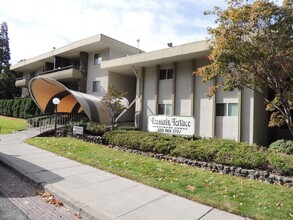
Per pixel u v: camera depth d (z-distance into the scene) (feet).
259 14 25.99
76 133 50.26
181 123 38.32
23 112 103.04
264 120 54.75
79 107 84.43
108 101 59.67
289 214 16.33
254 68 29.17
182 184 22.04
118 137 40.37
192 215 16.22
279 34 26.35
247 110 50.44
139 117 69.31
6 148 38.88
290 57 26.73
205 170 27.48
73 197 18.67
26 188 21.40
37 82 69.10
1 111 121.39
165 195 19.84
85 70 88.79
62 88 71.15
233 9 27.76
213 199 18.65
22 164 28.50
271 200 18.57
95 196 19.12
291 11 25.41
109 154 34.30
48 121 65.62
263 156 25.81
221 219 15.72
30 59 114.52
